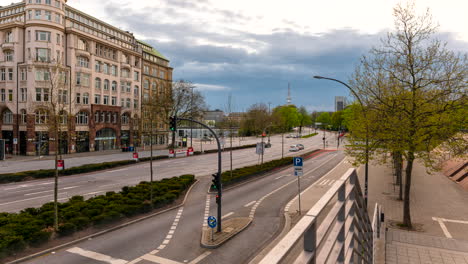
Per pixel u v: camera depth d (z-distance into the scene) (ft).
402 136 52.11
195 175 104.58
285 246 5.38
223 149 198.90
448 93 51.42
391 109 55.31
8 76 159.02
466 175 96.12
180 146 229.25
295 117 444.55
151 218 56.54
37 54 153.07
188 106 212.64
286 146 257.14
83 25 180.65
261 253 42.19
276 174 114.21
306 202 71.26
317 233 8.04
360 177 112.37
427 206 69.31
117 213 51.60
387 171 127.85
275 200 73.15
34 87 150.82
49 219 45.57
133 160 130.52
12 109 158.61
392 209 66.49
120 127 199.93
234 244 45.19
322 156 186.19
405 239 43.88
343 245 10.21
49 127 53.42
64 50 163.73
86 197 69.36
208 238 46.14
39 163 123.85
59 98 60.75
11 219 43.60
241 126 376.27
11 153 162.71
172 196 66.28
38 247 39.73
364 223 17.29
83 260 37.76
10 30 160.66
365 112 65.72
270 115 399.44
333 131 515.91
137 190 67.92
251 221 56.13
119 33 215.51
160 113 197.16
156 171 112.37
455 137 51.67
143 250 41.73
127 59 213.66
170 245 43.80
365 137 62.85
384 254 33.22
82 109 170.50
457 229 52.34
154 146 231.09
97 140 183.73
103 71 187.42
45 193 72.59
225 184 85.35
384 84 62.18
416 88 52.49
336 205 10.43
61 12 161.07
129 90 212.43
